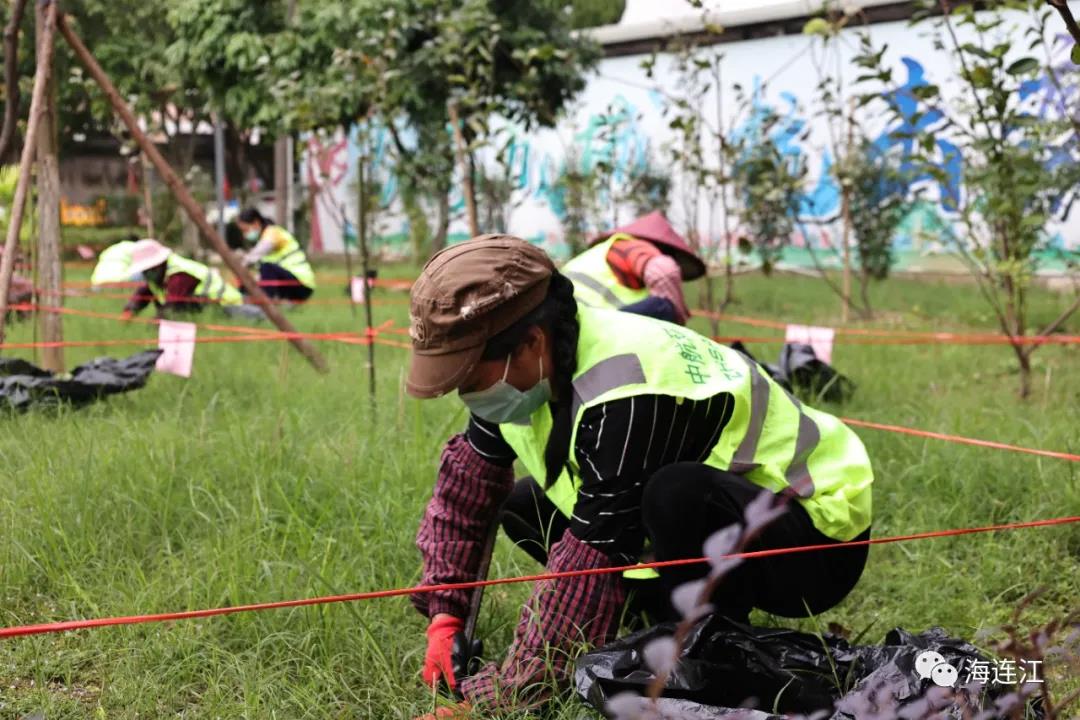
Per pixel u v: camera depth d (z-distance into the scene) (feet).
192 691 10.37
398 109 32.81
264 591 11.50
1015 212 23.12
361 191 23.11
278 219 65.00
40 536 12.98
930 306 39.83
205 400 20.83
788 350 21.81
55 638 11.14
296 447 16.29
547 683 9.21
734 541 4.97
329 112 33.24
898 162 41.73
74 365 26.32
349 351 28.02
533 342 8.71
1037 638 6.27
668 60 51.67
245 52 42.55
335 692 10.21
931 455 16.43
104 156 87.51
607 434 8.84
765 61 49.47
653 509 9.26
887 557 13.79
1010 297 25.75
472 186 30.89
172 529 13.78
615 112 55.01
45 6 20.81
